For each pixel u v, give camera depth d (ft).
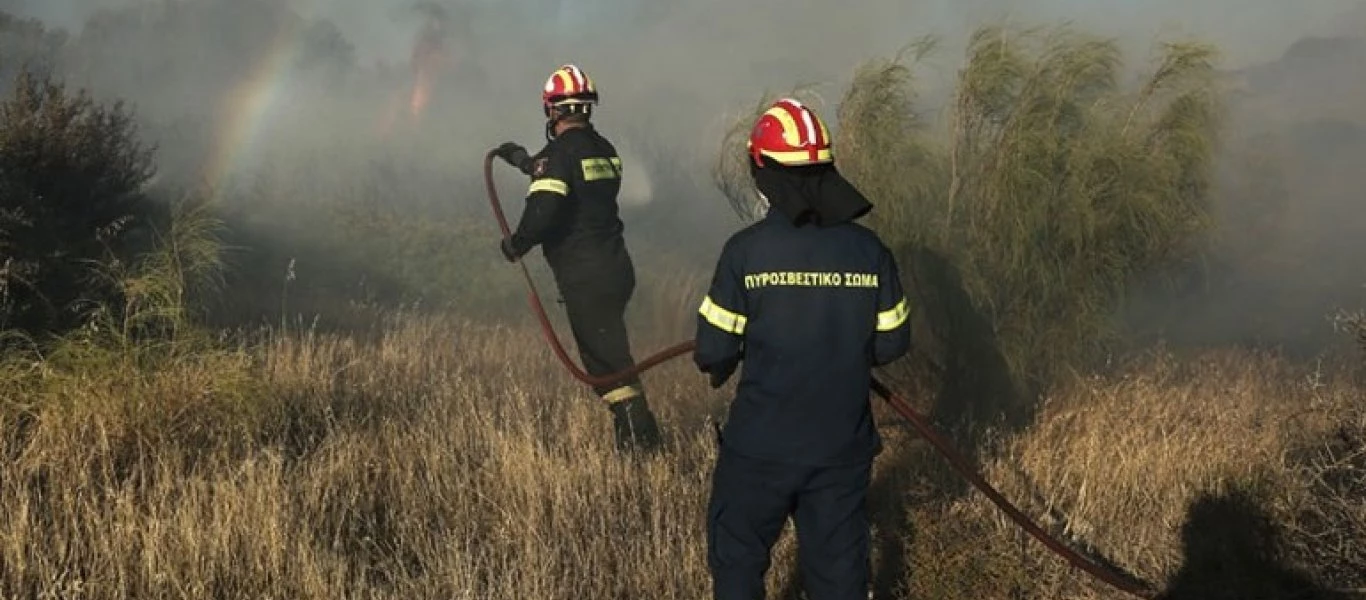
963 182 17.98
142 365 16.02
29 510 12.85
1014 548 13.70
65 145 20.38
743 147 18.61
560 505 13.97
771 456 10.50
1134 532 14.33
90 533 12.41
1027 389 18.07
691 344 12.14
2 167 18.85
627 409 16.84
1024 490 15.20
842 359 10.48
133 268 17.80
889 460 16.47
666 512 14.11
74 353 15.62
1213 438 16.40
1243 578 13.37
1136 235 17.51
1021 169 16.89
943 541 13.87
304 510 13.35
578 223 16.94
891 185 17.58
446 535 12.94
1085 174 17.07
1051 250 17.33
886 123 17.60
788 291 10.42
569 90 17.12
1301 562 13.78
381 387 19.03
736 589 10.77
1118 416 17.48
